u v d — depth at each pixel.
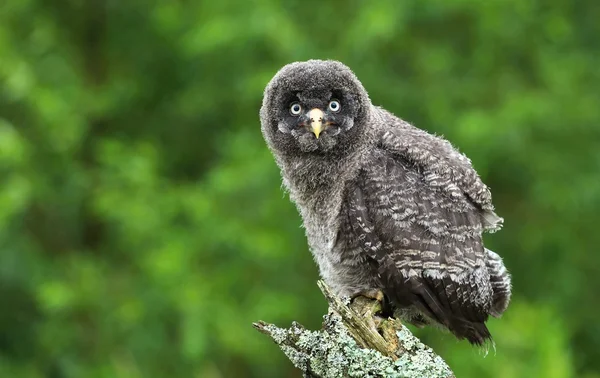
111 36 18.25
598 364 16.70
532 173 16.48
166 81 18.38
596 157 16.61
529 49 16.92
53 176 16.64
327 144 7.83
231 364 16.84
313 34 16.50
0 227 14.49
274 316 15.20
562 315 16.02
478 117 15.12
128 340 15.44
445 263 7.34
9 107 16.45
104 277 16.02
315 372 6.13
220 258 15.81
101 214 15.75
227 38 15.38
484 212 7.77
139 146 16.31
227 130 17.19
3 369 15.33
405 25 16.17
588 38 18.03
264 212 15.86
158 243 15.53
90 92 17.02
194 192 15.92
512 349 13.88
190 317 14.75
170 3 17.38
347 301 7.39
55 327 15.67
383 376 6.05
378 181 7.59
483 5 15.84
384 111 8.53
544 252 16.59
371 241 7.46
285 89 8.14
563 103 16.17
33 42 16.67
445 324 7.45
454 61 16.77
